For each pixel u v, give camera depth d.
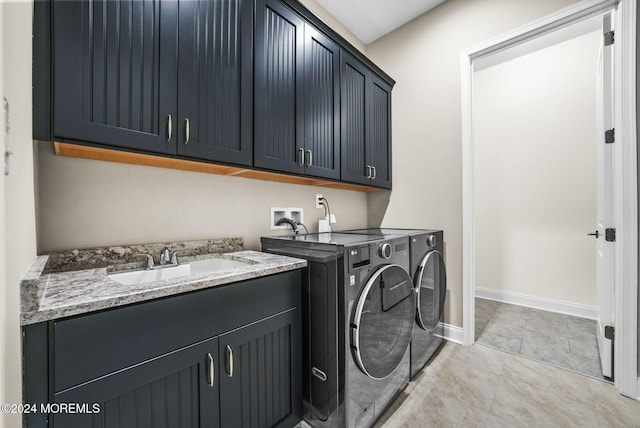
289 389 1.20
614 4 1.54
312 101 1.67
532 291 2.88
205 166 1.36
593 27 1.80
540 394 1.49
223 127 1.22
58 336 0.63
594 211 2.54
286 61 1.52
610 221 1.60
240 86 1.29
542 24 1.75
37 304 0.60
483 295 3.20
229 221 1.60
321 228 2.10
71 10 0.83
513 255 2.99
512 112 3.00
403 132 2.45
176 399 0.84
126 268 1.17
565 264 2.68
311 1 2.13
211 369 0.91
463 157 2.08
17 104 0.61
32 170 0.81
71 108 0.83
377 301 1.29
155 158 1.15
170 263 1.25
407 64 2.42
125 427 0.73
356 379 1.19
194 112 1.12
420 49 2.33
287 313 1.20
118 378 0.72
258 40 1.37
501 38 1.91
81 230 1.09
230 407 0.97
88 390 0.67
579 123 2.62
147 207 1.27
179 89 1.08
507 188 3.04
